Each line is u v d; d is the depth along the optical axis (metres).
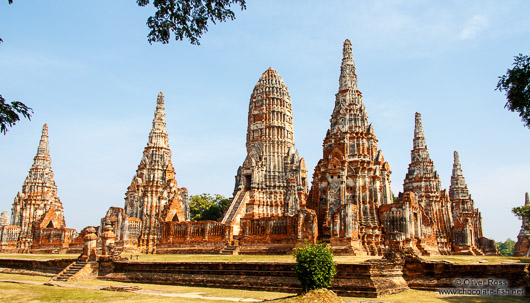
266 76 103.38
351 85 67.62
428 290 33.62
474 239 89.25
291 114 103.69
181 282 38.81
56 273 48.41
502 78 27.52
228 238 68.38
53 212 96.06
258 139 99.06
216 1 22.56
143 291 34.41
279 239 61.56
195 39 24.02
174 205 84.12
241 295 31.44
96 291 34.50
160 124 94.12
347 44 70.56
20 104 19.84
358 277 31.06
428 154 96.00
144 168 89.94
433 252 67.50
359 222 58.91
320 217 62.22
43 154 108.00
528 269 31.38
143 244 79.62
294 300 25.67
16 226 98.38
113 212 80.31
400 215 58.72
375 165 63.31
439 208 89.50
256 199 92.56
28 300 30.47
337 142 64.50
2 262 55.59
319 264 27.36
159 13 22.91
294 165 97.56
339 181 60.88
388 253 35.31
